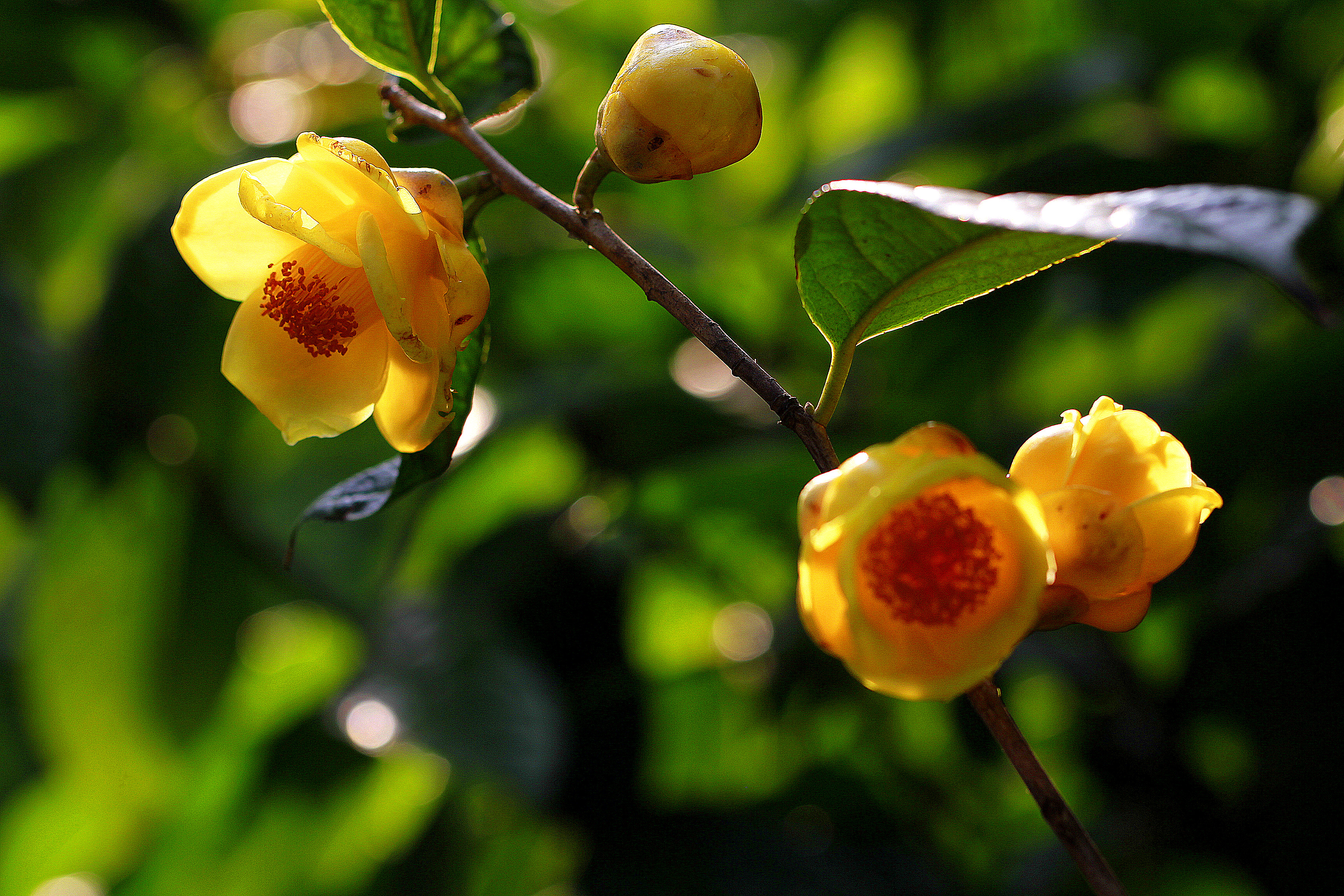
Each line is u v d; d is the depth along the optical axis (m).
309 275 0.81
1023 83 1.57
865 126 2.13
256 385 0.81
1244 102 1.57
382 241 0.77
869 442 1.38
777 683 1.46
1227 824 1.28
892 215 0.76
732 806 1.48
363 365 0.81
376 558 1.71
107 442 1.51
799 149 1.96
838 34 1.84
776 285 1.67
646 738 1.46
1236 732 1.33
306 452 1.81
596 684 1.45
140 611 1.66
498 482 1.62
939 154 1.58
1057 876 1.35
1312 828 1.23
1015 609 0.72
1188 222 0.71
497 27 0.87
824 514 0.72
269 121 1.75
